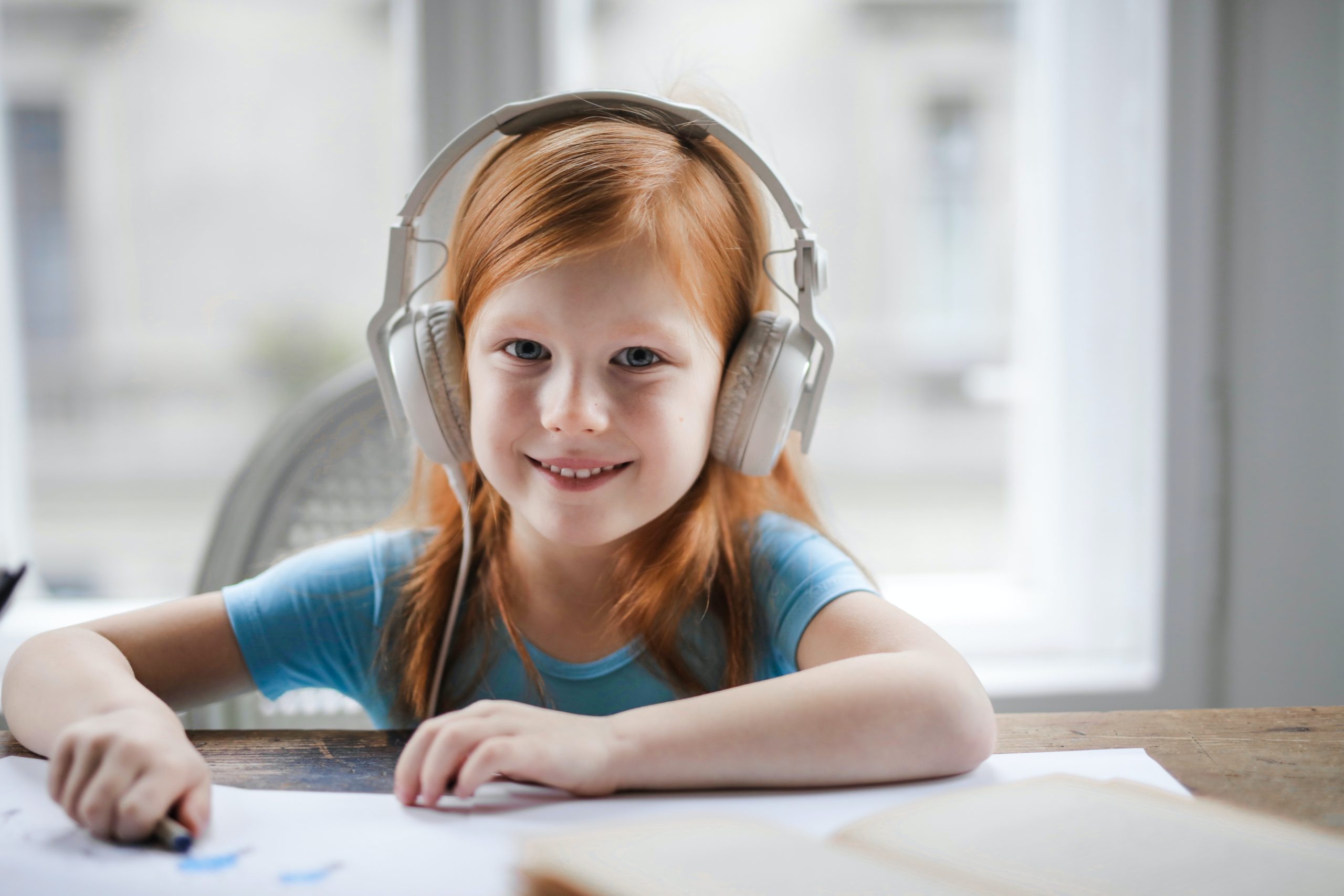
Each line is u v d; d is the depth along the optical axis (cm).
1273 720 60
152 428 200
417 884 40
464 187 73
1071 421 152
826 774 50
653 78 144
